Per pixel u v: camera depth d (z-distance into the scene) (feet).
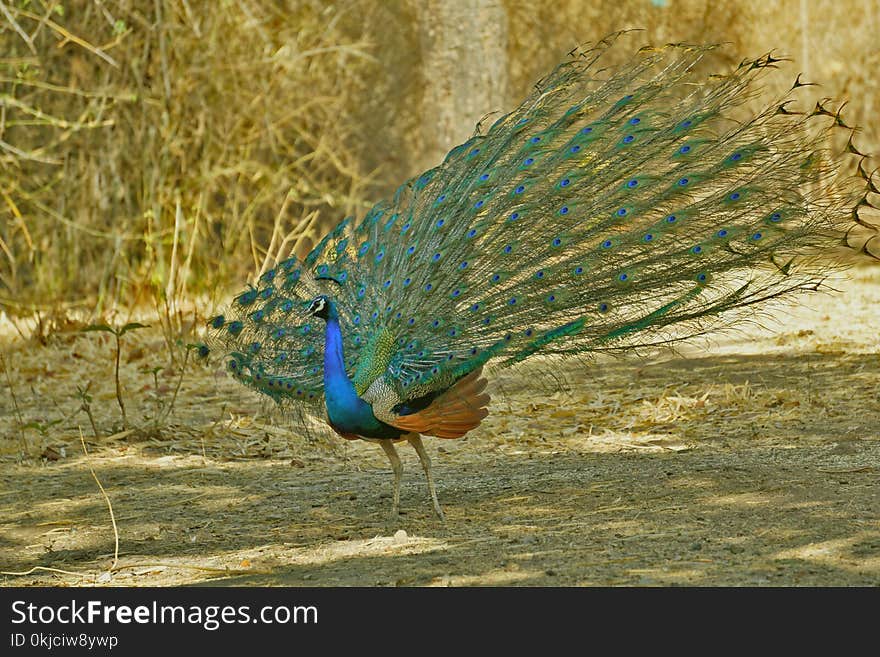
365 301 49.26
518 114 53.47
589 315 48.21
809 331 84.89
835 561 39.86
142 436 64.85
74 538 48.21
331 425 46.62
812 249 48.55
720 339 84.84
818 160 48.85
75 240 107.34
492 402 70.79
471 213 49.52
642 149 50.39
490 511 49.24
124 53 107.76
